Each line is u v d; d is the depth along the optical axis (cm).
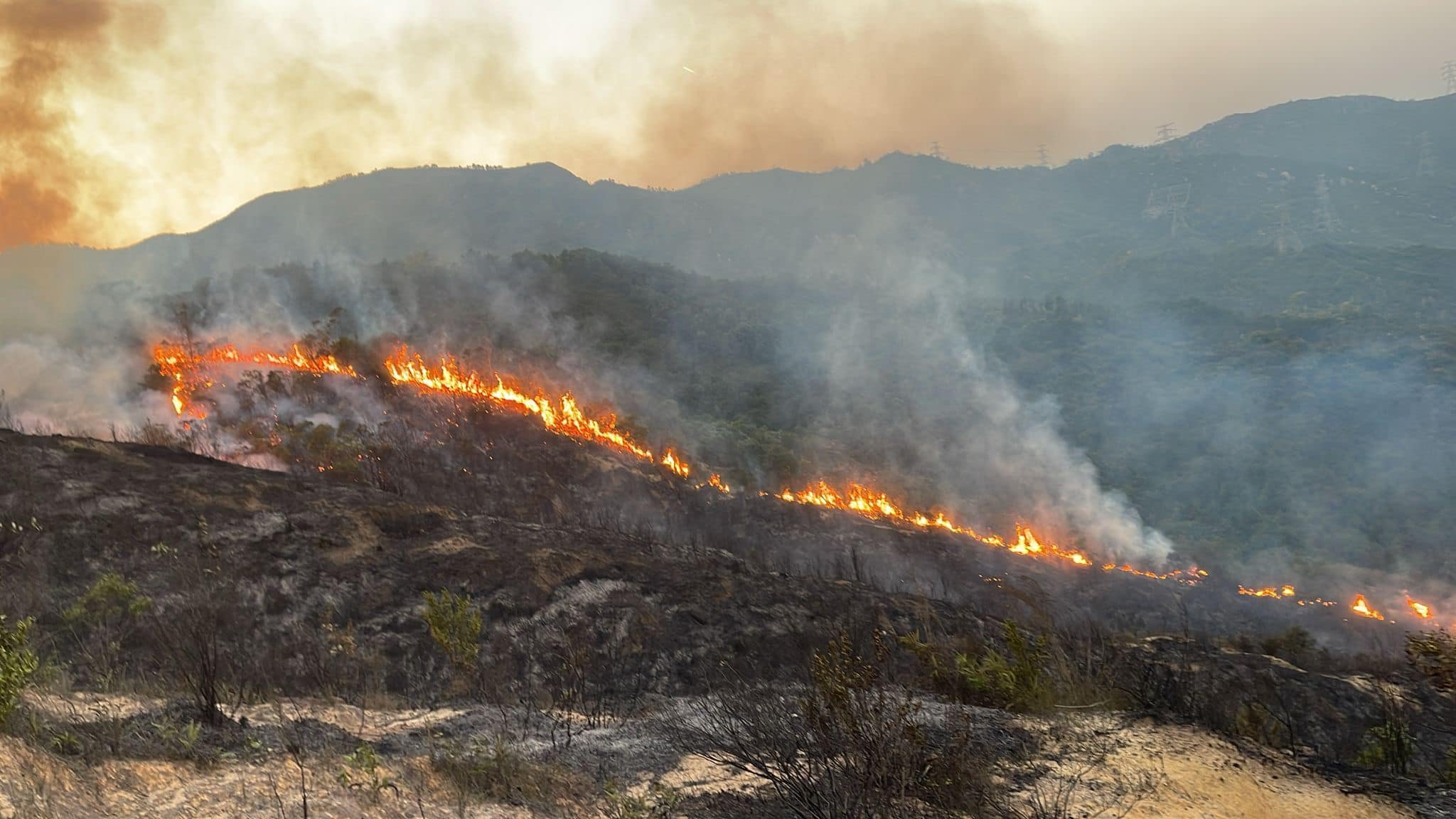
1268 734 801
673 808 569
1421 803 618
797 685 823
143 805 486
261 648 1222
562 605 1536
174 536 1499
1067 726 722
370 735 693
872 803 540
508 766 628
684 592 1659
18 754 489
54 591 1275
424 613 1423
